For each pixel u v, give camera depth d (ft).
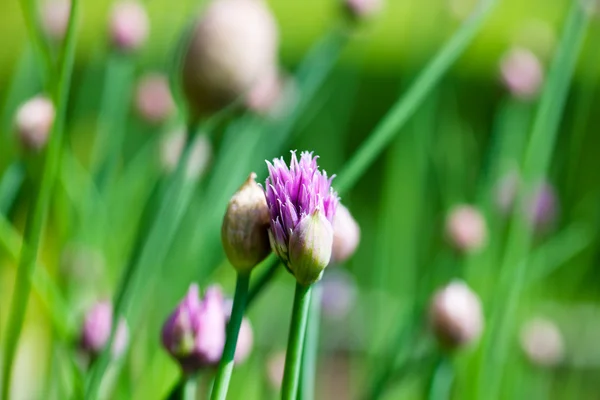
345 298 2.77
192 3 2.45
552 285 3.11
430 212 3.02
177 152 1.78
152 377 2.03
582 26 1.73
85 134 2.99
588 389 3.22
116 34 2.00
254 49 1.37
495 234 2.44
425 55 2.53
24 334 2.40
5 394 1.42
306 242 1.22
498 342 1.94
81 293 1.96
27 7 1.45
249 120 1.94
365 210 4.53
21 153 1.55
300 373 1.42
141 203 2.40
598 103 4.22
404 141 2.74
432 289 2.12
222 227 1.25
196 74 1.37
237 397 2.28
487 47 4.58
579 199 3.51
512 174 2.39
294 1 5.16
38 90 2.67
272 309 2.78
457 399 2.33
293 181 1.23
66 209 1.77
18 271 1.41
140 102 2.35
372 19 2.08
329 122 3.18
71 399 1.54
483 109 4.25
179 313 1.32
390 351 1.90
